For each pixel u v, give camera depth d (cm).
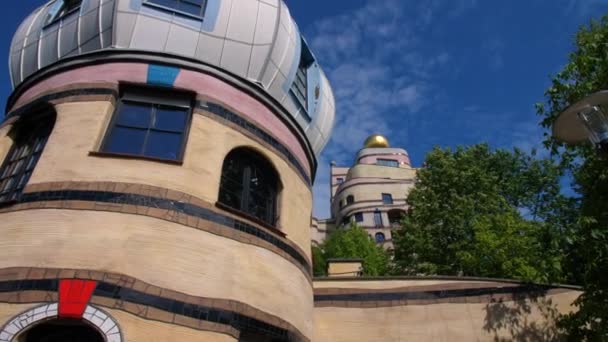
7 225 646
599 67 1126
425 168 2366
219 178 773
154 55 859
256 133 885
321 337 999
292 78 1025
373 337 1006
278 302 751
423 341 1003
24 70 1012
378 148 5684
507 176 2336
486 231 1655
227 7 934
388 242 4303
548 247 1480
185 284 636
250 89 918
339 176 6662
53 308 554
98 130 755
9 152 831
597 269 997
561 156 1201
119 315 570
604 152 425
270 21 974
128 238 638
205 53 899
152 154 771
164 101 830
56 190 670
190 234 682
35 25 1057
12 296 563
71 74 859
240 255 723
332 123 1280
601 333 919
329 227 5016
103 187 678
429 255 2009
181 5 933
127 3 893
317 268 2833
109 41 891
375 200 4675
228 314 651
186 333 600
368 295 1055
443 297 1056
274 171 911
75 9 971
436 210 2088
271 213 882
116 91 816
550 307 1048
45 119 845
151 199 684
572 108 444
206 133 799
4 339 531
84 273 591
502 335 1012
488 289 1066
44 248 611
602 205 1015
